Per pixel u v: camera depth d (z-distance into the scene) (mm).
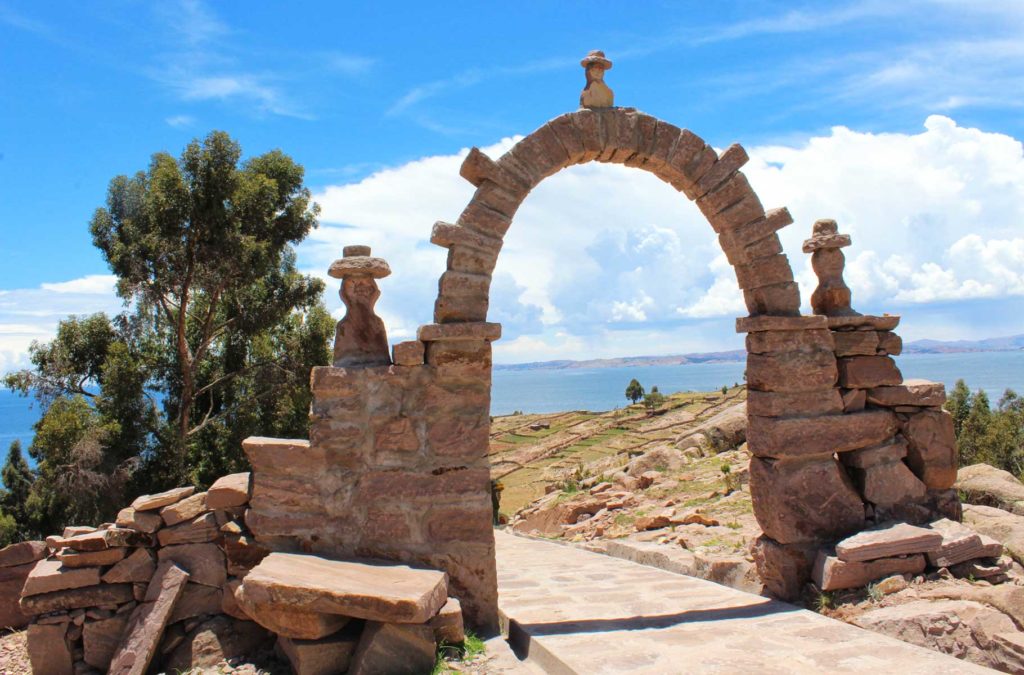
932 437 8438
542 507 17688
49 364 24875
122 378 23031
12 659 7035
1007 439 35875
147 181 24344
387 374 6844
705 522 12055
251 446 6711
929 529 7801
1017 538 7859
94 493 21391
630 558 10977
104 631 6484
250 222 24531
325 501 6684
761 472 8156
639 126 7844
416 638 5594
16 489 27516
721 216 8133
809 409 8102
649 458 18734
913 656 5668
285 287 27078
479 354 7008
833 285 8641
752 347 8297
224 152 23375
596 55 7777
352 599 5461
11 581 7844
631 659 5711
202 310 27375
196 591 6598
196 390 26594
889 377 8383
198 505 6773
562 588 8430
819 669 5438
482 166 7223
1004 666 5832
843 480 8117
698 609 7262
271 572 5773
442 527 6738
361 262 7012
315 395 6816
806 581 7801
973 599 6676
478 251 7148
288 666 6145
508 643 6535
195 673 6129
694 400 75562
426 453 6836
